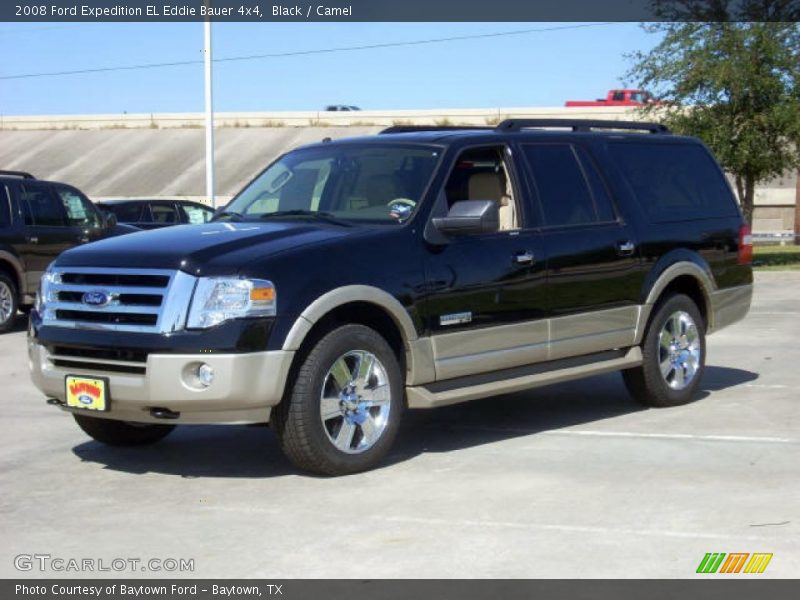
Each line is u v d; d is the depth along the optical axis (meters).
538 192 7.81
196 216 21.97
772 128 24.64
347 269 6.52
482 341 7.25
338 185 7.53
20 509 6.04
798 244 34.69
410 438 7.72
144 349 6.17
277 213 7.48
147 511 5.96
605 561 4.99
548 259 7.65
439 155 7.38
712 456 7.00
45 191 15.31
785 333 13.31
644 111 26.70
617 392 9.53
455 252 7.11
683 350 8.79
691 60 24.78
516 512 5.78
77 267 6.60
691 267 8.75
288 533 5.50
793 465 6.74
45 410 9.05
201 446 7.60
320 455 6.41
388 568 4.95
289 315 6.21
